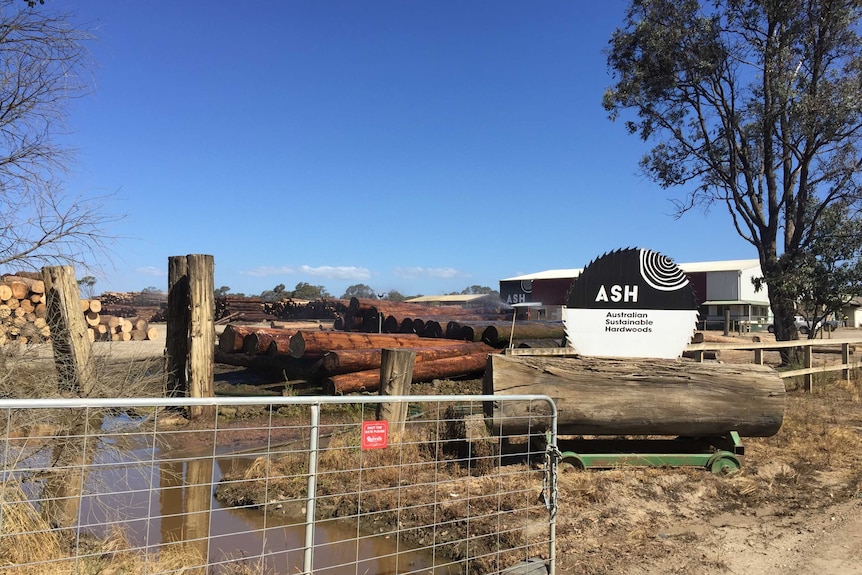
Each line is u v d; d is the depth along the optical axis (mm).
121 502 5422
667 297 7199
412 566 4578
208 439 8641
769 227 19016
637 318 7191
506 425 6285
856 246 17281
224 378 14102
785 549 4707
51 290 6547
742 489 6066
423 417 8883
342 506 5680
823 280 17516
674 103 21031
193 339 9742
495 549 4703
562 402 6395
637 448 7156
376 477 6230
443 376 13625
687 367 6711
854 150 17719
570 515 5359
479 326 16266
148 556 4434
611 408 6441
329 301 32438
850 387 12414
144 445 5602
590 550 4664
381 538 5125
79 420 4848
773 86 18188
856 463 6953
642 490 6008
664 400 6484
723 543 4824
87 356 5820
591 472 6488
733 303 41375
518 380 6441
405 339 15078
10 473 4121
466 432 7012
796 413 9539
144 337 20250
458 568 4512
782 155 19391
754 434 6766
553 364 6598
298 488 6105
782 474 6520
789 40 18031
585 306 7188
